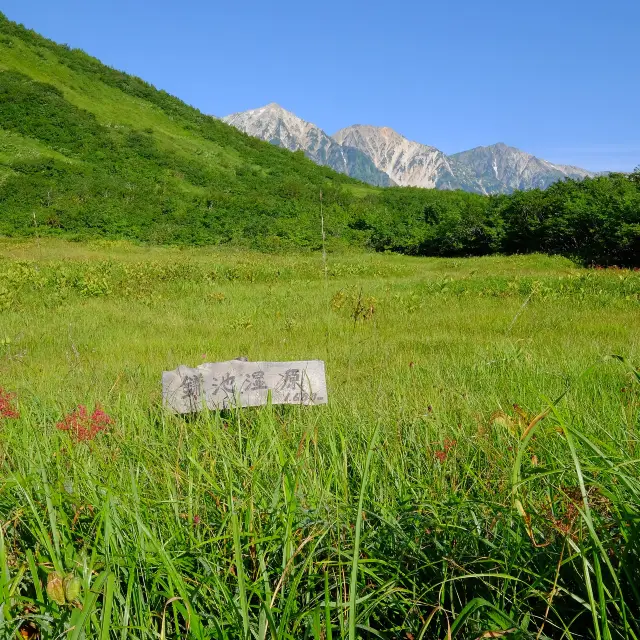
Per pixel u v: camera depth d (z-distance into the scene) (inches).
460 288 613.3
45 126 2896.2
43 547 79.8
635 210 1268.5
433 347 316.2
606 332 358.3
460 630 70.9
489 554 76.1
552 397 158.1
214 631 65.5
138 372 227.3
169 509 88.9
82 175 2522.1
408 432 128.8
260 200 2377.0
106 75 4067.4
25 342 339.6
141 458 113.9
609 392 176.6
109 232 1824.6
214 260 1170.0
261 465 100.8
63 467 106.3
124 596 73.0
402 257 1609.3
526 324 394.9
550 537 79.0
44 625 64.5
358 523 60.1
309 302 527.5
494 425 120.0
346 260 1321.4
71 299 540.7
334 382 211.9
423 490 96.8
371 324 401.1
